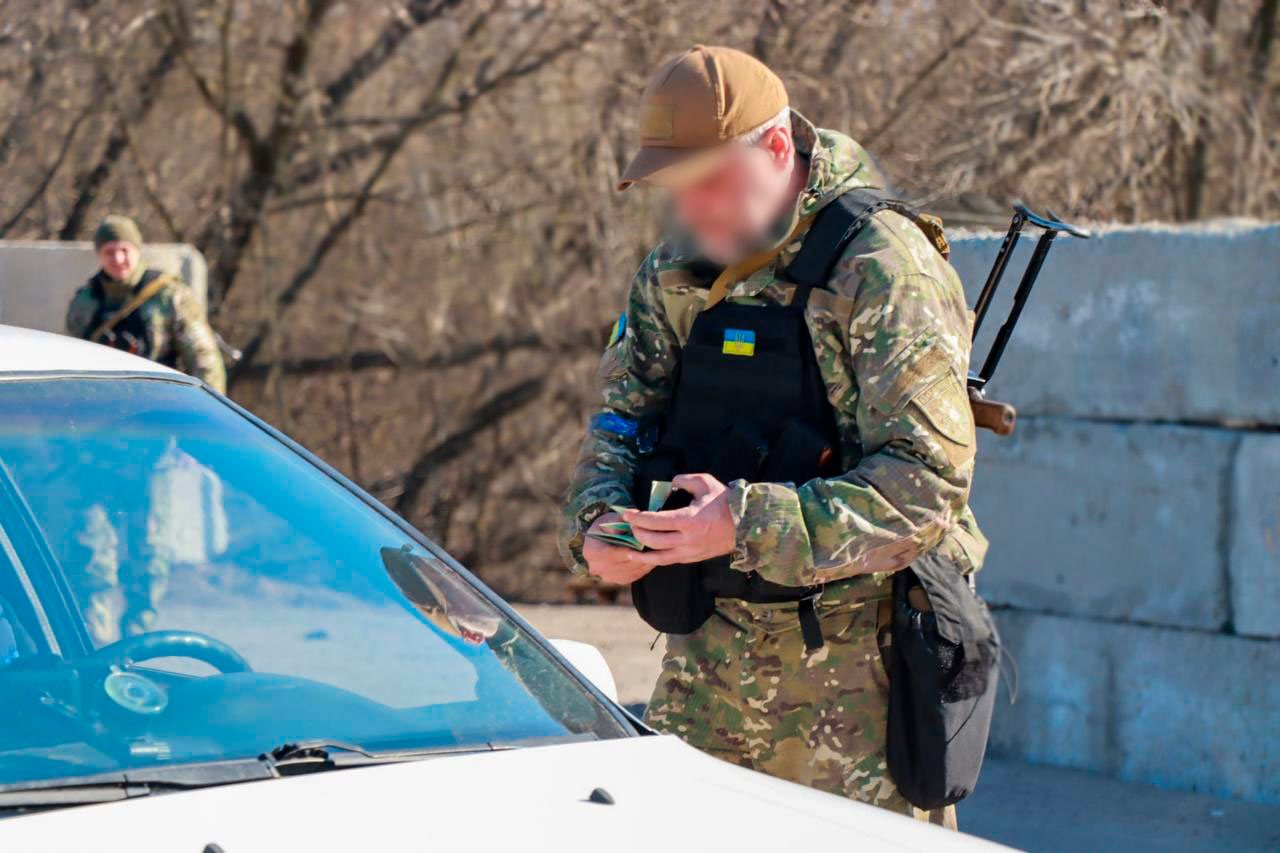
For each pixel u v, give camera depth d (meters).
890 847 3.29
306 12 26.77
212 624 3.75
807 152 4.60
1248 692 7.91
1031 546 8.80
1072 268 8.55
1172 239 8.15
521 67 27.42
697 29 25.81
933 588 4.52
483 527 28.80
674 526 4.26
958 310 4.46
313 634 3.79
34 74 26.73
